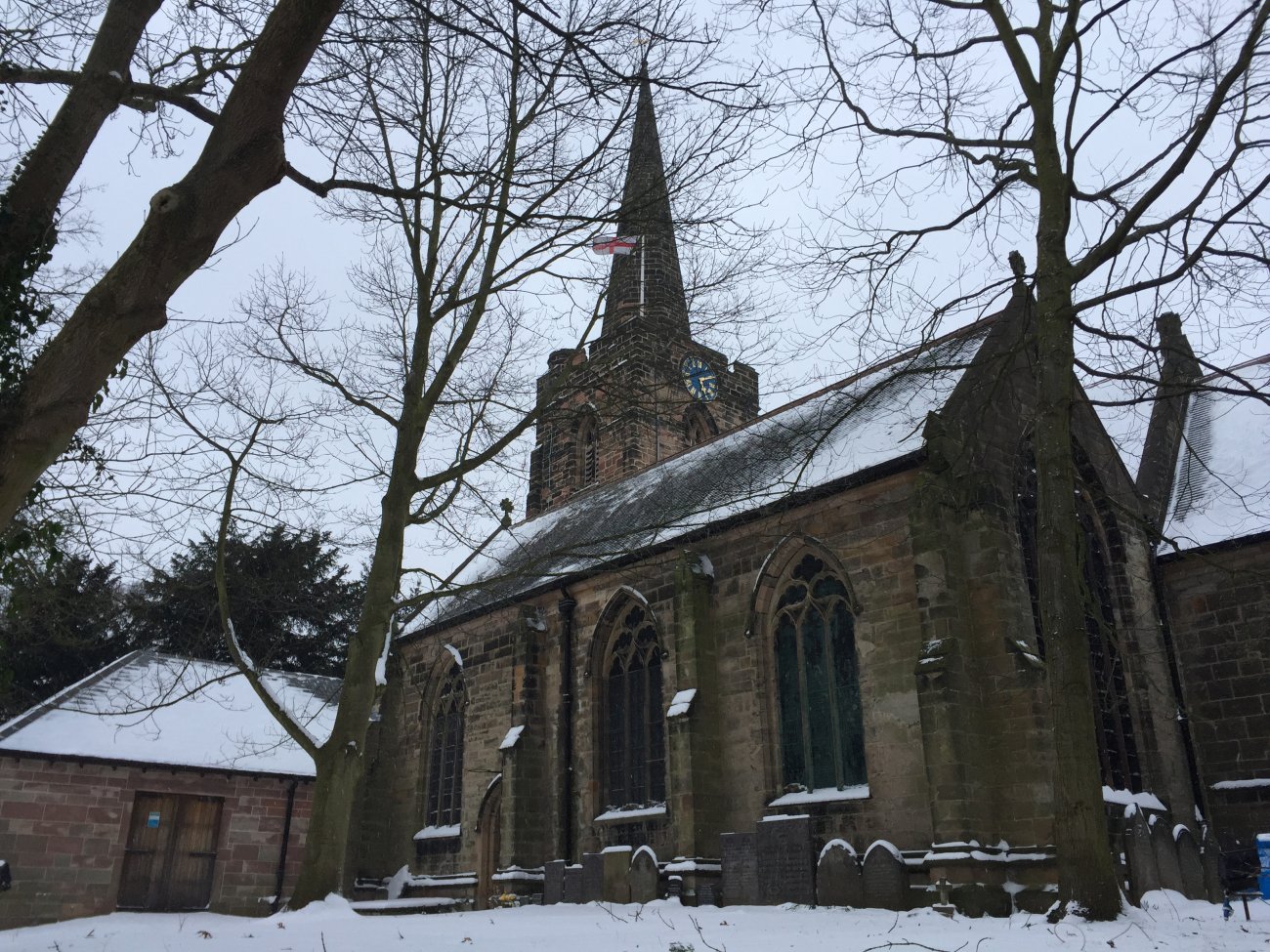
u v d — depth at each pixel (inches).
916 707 785.6
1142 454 1175.0
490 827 1190.9
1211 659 949.2
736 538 986.1
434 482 726.5
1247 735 909.8
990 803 730.8
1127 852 727.1
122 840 1131.3
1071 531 591.8
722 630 971.3
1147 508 1047.0
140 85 416.8
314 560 1834.4
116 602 1393.9
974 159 765.9
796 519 923.4
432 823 1317.7
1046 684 735.1
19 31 462.3
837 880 750.5
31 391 326.0
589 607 1152.8
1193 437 1166.3
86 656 1686.8
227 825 1205.1
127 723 1214.3
